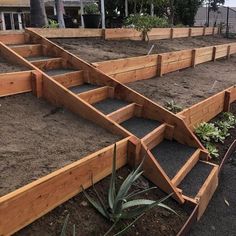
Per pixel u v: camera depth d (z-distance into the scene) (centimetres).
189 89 659
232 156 522
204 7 2088
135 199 328
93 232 272
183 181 391
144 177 366
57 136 358
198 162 443
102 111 444
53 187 267
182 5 1619
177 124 454
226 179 453
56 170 286
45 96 441
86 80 528
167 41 1017
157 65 704
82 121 404
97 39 794
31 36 609
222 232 342
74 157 317
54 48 570
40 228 255
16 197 235
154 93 591
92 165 307
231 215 373
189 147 451
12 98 418
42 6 812
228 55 1121
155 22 955
